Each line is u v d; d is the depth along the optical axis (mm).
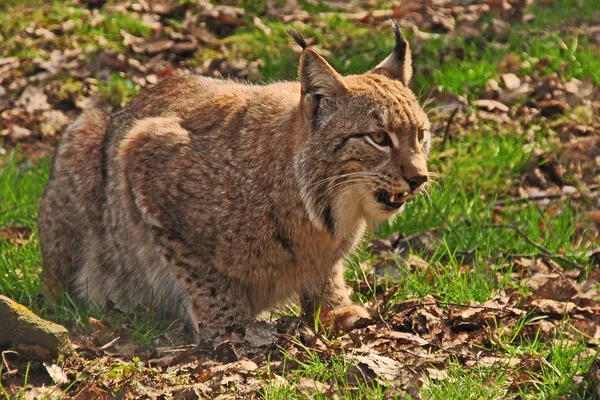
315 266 9930
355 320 9828
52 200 11133
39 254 12047
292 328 9508
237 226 9648
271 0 20844
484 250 12156
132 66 18359
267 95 10008
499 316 10062
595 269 11875
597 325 9828
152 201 9961
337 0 21422
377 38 18703
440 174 14070
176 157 9930
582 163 14969
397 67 9875
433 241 12297
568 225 13391
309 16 20141
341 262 10352
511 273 11617
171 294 10352
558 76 17375
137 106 10898
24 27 19734
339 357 8773
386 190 9195
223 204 9688
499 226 12805
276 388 8188
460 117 15789
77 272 11141
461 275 11172
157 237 10000
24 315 8734
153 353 9211
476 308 10180
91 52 18672
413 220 12758
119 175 10352
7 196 14195
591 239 13031
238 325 9742
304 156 9336
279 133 9570
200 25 19812
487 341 9547
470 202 13523
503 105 16297
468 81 16797
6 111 17375
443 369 8742
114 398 8094
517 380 8414
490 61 17922
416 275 11070
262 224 9594
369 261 11742
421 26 19609
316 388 8047
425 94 16469
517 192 14188
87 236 10945
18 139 16641
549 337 9586
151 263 10352
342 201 9422
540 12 21078
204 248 9820
